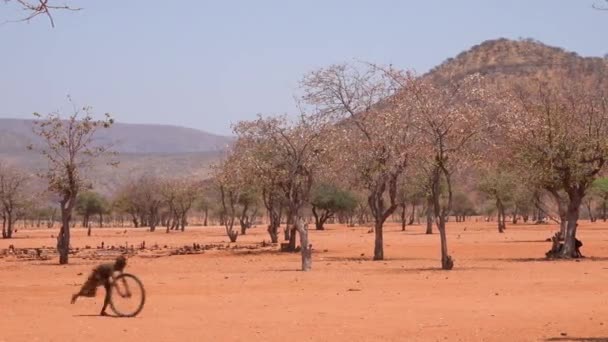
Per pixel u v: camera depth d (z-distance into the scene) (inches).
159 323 693.3
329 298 906.7
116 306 835.4
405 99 1573.6
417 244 2358.5
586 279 1125.7
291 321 702.5
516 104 1611.7
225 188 2824.8
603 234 2965.1
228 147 2401.6
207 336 613.3
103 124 1720.0
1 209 4062.5
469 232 3496.6
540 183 1685.5
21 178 3708.2
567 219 1673.2
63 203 1704.0
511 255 1808.6
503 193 3405.5
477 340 592.1
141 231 4658.0
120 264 767.1
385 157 1648.6
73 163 1694.1
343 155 1729.8
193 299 906.7
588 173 1625.2
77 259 1862.7
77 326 674.2
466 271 1307.8
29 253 2151.8
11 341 586.6
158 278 1227.2
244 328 658.2
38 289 1061.1
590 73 6496.1
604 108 1638.8
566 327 655.1
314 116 1756.9
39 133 1683.1
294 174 1572.3
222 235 3651.6
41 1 352.8
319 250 2091.5
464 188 6003.9
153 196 4751.5
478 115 1448.1
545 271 1293.1
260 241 2834.6
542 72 7180.1
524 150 1633.9
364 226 4958.2
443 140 1438.2
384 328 653.9
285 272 1338.6
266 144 1948.8
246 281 1153.4
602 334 618.5
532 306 805.9
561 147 1610.5
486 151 1582.2
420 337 606.2
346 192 4018.2
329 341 588.4
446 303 842.2
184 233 4119.1
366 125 1690.5
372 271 1333.7
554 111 1631.4
